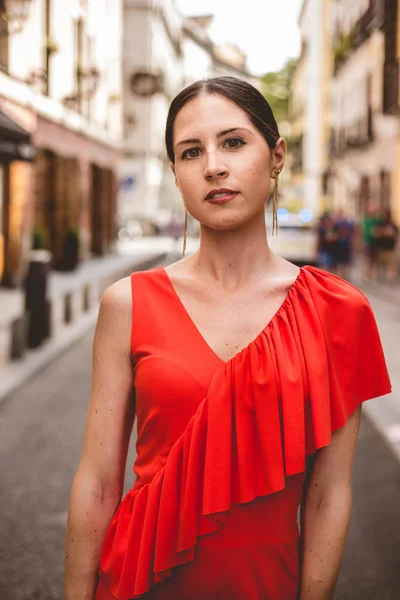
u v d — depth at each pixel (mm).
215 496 1433
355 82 35969
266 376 1460
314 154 52594
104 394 1588
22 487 5238
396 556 4160
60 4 22391
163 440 1503
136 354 1546
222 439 1441
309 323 1518
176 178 1615
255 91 1568
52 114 22438
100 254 31672
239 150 1529
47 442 6340
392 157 26891
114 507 1604
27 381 8773
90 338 11953
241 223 1540
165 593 1505
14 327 9562
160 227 50188
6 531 4484
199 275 1593
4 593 3754
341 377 1535
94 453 1591
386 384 1567
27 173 19125
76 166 26203
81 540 1582
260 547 1479
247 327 1538
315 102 52375
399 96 25312
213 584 1476
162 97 56156
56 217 24609
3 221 18438
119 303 1578
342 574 3965
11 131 13781
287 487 1503
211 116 1522
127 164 51625
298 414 1454
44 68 21469
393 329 12297
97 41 27500
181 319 1546
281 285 1584
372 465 5734
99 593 1564
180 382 1480
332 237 21234
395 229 21625
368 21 31156
